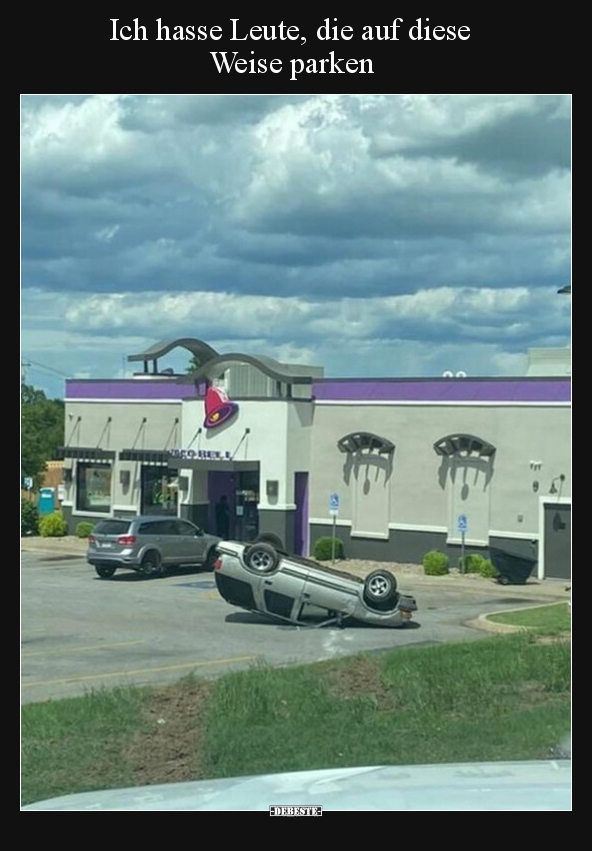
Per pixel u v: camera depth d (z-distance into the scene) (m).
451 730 10.76
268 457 38.03
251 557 22.66
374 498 36.78
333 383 37.88
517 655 14.87
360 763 9.51
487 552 34.16
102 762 9.50
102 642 20.36
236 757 9.74
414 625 23.16
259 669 13.96
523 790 3.57
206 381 40.22
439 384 35.28
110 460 43.94
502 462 33.88
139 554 31.64
